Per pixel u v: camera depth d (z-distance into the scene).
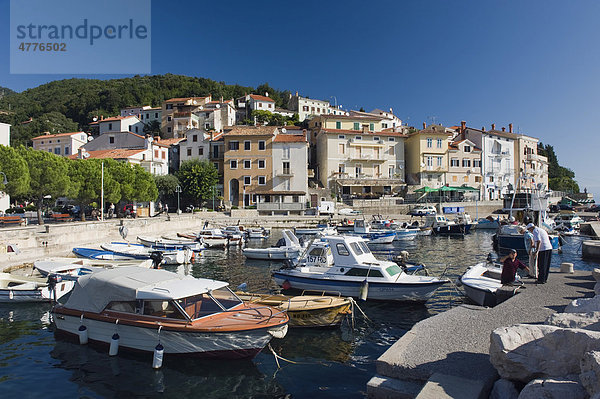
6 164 27.89
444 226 44.66
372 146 68.38
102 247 27.80
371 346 11.80
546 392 5.07
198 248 30.31
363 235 38.31
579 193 96.75
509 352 6.06
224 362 10.39
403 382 7.02
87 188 37.25
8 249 22.62
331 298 13.73
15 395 8.81
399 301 15.79
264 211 56.50
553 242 31.20
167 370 10.05
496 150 76.88
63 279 16.80
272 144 60.91
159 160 61.59
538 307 10.37
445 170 70.62
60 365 10.32
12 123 95.69
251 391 9.12
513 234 29.59
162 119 87.12
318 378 9.72
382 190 68.50
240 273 23.23
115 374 9.84
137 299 10.77
